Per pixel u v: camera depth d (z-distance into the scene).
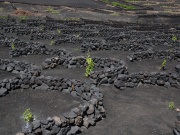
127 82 17.80
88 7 69.44
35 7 61.91
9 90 15.86
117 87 17.44
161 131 12.62
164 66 22.69
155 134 12.33
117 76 18.08
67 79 16.34
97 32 34.81
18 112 13.53
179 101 16.31
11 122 12.52
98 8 68.75
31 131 10.89
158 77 18.47
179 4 89.75
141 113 14.35
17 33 32.12
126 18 59.62
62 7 65.12
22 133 10.85
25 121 12.66
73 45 29.23
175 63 24.39
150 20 59.69
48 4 67.12
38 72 17.42
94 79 17.72
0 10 53.47
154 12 70.25
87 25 40.94
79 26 39.97
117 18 58.62
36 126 11.07
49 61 20.36
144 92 17.28
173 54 25.28
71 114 12.16
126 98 16.19
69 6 67.50
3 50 25.17
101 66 20.89
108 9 68.88
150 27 44.69
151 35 35.81
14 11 54.09
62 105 14.53
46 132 11.16
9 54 23.50
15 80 16.12
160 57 25.34
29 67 18.91
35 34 30.75
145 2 88.75
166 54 25.39
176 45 31.67
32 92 15.96
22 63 19.30
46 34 31.23
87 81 16.77
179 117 13.73
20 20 40.62
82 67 21.00
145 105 15.40
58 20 43.91
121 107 14.91
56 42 29.06
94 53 25.92
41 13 55.41
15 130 11.85
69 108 14.22
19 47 25.59
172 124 13.35
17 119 12.84
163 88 18.16
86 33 33.44
